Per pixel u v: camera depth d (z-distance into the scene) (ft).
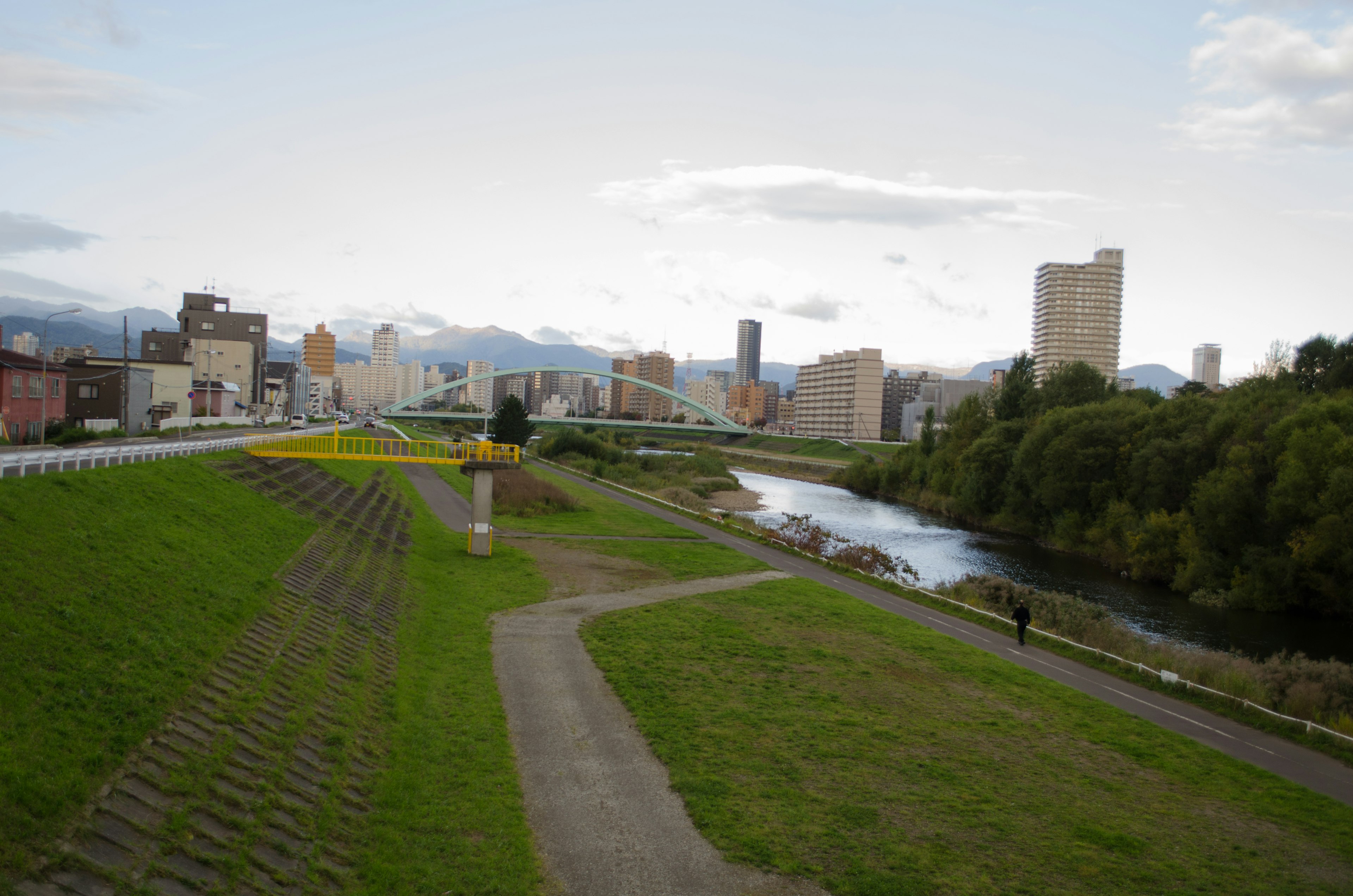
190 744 44.57
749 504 309.01
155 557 63.93
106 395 212.02
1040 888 46.03
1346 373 229.86
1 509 55.36
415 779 53.16
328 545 101.65
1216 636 139.64
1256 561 163.12
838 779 58.65
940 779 59.82
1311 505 156.04
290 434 212.23
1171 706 80.33
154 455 97.04
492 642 88.43
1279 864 50.06
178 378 256.11
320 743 53.11
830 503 328.49
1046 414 263.08
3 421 154.40
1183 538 181.37
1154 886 46.85
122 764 39.70
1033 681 84.89
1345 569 148.15
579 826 50.06
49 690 41.32
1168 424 211.82
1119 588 178.40
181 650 52.54
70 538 57.77
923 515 298.35
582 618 100.32
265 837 40.98
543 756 59.82
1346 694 85.51
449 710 66.33
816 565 151.02
